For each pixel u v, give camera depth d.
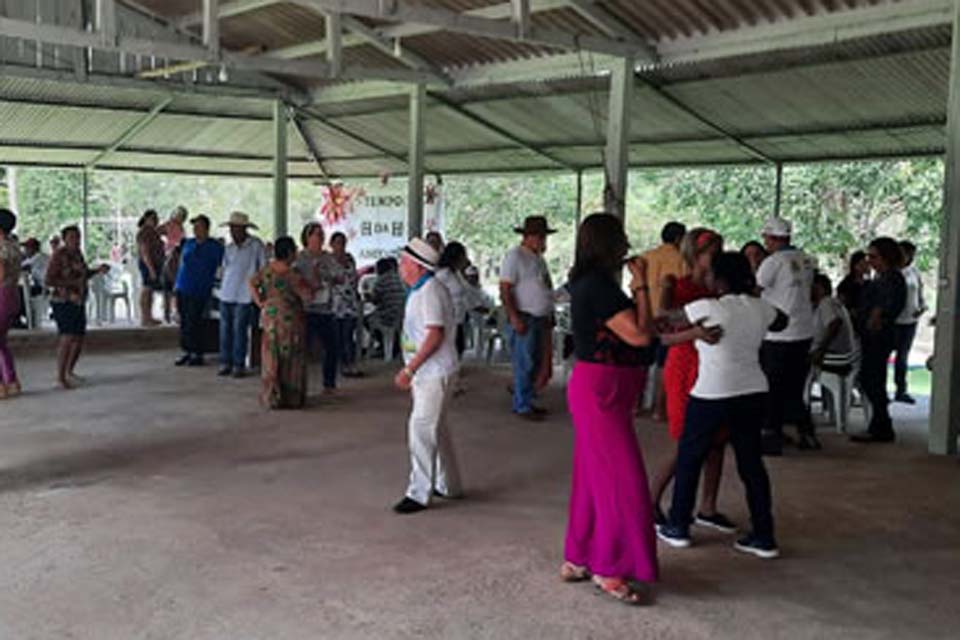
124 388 8.69
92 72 10.99
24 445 6.37
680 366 4.56
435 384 4.93
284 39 11.25
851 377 7.29
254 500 5.15
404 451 6.34
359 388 8.88
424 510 5.01
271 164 15.31
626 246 3.79
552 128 11.94
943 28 7.32
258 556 4.28
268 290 7.77
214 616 3.62
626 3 8.20
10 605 3.69
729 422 4.27
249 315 9.37
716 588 3.97
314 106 12.97
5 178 24.41
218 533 4.59
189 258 9.99
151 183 28.20
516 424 7.32
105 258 24.20
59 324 8.60
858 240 15.91
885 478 5.82
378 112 12.84
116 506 5.00
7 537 4.48
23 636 3.42
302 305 7.89
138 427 7.00
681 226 6.53
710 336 4.14
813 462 6.23
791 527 4.81
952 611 3.77
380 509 5.02
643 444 6.64
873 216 15.91
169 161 14.62
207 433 6.83
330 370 8.55
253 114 13.26
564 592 3.90
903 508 5.17
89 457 6.07
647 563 3.77
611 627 3.57
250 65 8.97
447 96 11.63
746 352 4.25
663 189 19.30
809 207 16.25
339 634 3.48
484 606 3.75
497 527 4.74
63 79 10.70
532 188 21.69
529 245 7.49
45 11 10.62
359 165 15.41
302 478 5.62
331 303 8.48
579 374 3.79
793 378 6.40
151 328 11.65
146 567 4.12
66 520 4.75
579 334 3.78
